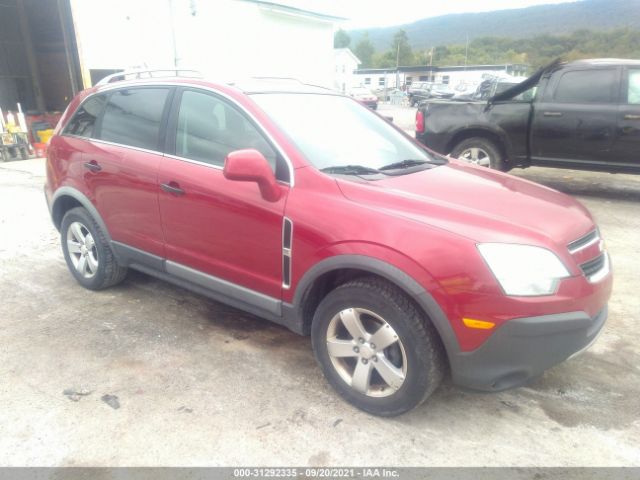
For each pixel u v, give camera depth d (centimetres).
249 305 321
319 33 1988
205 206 320
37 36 1497
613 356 344
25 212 669
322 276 282
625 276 476
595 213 689
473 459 251
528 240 246
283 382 309
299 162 292
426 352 250
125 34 1280
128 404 286
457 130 793
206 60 1555
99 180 386
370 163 325
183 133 343
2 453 250
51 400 289
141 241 371
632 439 265
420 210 260
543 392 305
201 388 302
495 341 238
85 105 420
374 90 6919
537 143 748
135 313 396
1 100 1480
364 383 275
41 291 433
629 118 680
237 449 254
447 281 238
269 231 292
